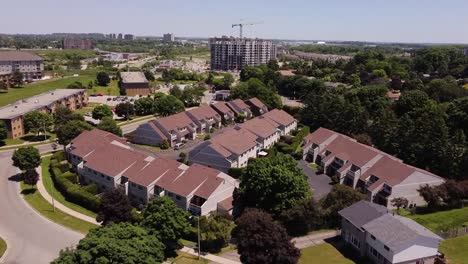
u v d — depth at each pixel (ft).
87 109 508.12
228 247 192.85
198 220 189.06
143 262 142.61
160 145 345.31
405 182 236.43
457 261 182.80
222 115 432.66
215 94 598.75
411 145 297.74
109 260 135.13
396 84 583.58
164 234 175.94
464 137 291.17
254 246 157.89
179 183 223.10
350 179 270.26
